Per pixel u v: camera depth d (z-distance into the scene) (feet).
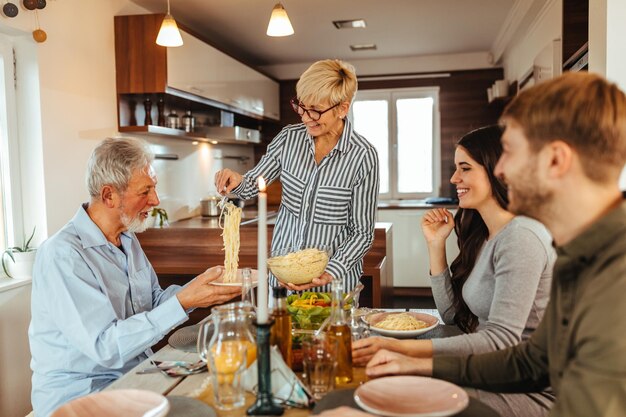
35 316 5.75
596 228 2.94
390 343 4.75
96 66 12.14
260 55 21.24
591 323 2.87
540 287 5.02
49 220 10.71
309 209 7.61
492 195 5.47
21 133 10.55
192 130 15.67
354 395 3.59
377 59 22.43
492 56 21.15
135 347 5.36
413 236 20.10
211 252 12.24
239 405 3.99
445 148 22.26
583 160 2.95
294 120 23.06
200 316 10.48
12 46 10.35
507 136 3.19
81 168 11.66
